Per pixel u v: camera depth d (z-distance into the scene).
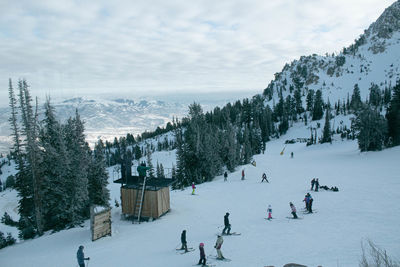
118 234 23.30
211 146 51.91
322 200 26.45
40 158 27.95
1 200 103.38
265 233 19.05
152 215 26.41
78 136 30.89
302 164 55.34
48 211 29.27
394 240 14.53
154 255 17.38
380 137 57.22
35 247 22.78
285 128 162.12
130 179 29.61
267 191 33.41
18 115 28.25
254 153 98.81
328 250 14.40
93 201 32.47
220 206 28.80
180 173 52.50
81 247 16.11
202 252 14.66
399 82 62.00
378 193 26.33
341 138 102.62
